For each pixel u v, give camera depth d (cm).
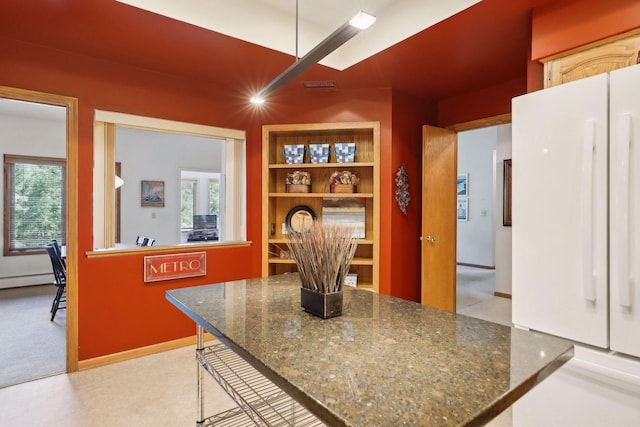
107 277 283
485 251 752
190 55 271
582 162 148
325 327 128
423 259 345
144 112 299
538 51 199
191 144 680
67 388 245
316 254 139
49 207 577
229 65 290
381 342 115
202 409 187
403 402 79
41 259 566
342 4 252
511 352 107
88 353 275
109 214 292
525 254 169
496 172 521
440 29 231
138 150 626
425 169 346
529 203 168
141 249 298
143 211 630
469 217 777
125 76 290
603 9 173
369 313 146
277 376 93
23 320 395
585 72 181
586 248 146
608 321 142
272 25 258
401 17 247
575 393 152
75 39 246
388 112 345
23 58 250
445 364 98
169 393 238
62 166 587
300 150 360
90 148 276
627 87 137
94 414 214
